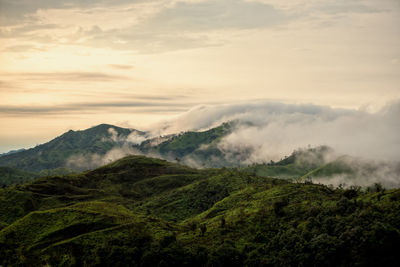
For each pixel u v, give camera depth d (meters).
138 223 159.38
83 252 129.88
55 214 161.88
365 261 107.94
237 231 157.75
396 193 155.12
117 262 121.19
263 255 128.88
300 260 118.00
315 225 138.25
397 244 110.25
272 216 166.38
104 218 158.75
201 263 127.00
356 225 124.06
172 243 133.50
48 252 131.75
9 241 141.62
